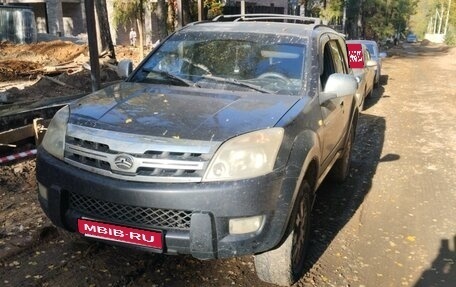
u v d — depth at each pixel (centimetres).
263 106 346
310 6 3094
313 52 417
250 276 367
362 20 4694
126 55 1984
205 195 284
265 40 430
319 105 387
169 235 292
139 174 291
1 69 1325
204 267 377
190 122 312
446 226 489
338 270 387
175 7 1752
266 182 294
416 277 387
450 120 1072
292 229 325
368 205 537
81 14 3366
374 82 1572
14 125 699
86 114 332
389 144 835
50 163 319
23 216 443
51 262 370
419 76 2108
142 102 351
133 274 361
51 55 1730
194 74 413
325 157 421
